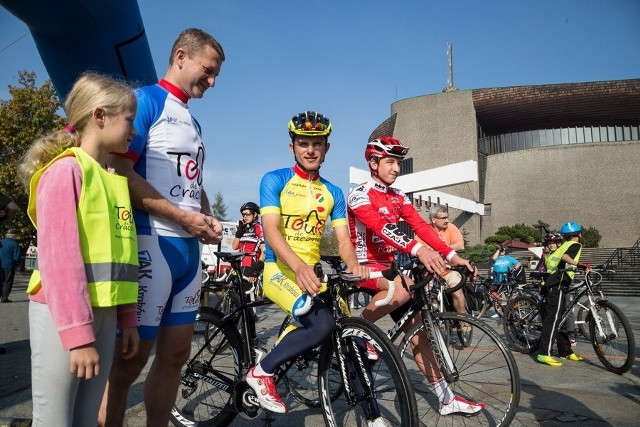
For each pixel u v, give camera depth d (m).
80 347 1.52
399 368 2.23
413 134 47.22
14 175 21.09
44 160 1.79
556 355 5.98
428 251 2.87
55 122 23.00
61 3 4.04
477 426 2.95
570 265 5.51
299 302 2.55
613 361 5.01
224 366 3.10
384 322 8.13
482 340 2.94
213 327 3.17
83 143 1.81
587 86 42.81
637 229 40.47
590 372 4.95
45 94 23.00
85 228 1.66
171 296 2.41
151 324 2.23
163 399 2.44
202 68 2.43
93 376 1.58
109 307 1.73
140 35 4.68
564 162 42.81
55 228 1.57
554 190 42.69
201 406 3.12
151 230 2.25
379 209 3.30
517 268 10.71
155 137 2.29
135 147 2.15
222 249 13.80
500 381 2.87
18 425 2.96
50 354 1.62
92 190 1.70
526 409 3.55
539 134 47.56
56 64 4.62
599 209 41.44
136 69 4.74
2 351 5.29
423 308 2.99
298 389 3.48
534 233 36.56
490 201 45.03
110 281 1.70
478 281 9.80
